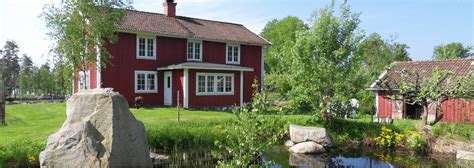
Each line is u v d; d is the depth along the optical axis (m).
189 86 23.97
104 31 20.06
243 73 29.14
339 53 14.88
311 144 12.97
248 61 29.75
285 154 12.42
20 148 9.10
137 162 7.64
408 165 11.02
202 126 13.63
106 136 7.27
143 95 24.67
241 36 29.78
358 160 11.77
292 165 10.81
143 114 18.70
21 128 12.90
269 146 7.12
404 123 14.92
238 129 6.98
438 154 12.62
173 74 24.83
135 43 24.33
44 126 13.65
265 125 7.11
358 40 15.45
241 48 29.38
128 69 24.02
